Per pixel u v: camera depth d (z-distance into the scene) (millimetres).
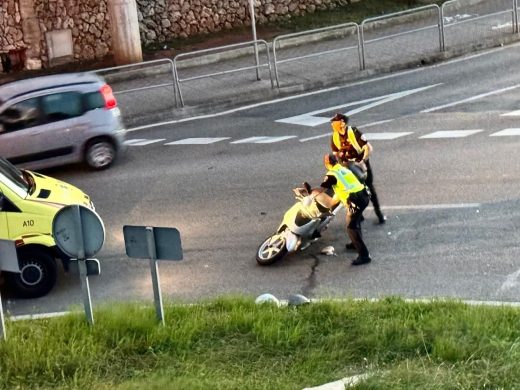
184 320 9344
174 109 20797
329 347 8625
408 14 27609
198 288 11539
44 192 11812
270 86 21844
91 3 25984
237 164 16500
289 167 16000
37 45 25547
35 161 16500
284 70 23328
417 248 12109
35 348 8727
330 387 7656
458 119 17984
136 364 8508
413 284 11039
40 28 25516
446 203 13523
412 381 7578
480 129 17109
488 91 19891
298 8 28297
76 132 16656
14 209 11406
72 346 8672
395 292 10852
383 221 13062
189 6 27094
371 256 12023
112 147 17016
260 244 12734
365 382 7570
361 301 10062
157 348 8789
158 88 22844
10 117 16312
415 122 18109
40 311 11156
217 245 12859
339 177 11711
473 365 7828
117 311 9633
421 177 14766
